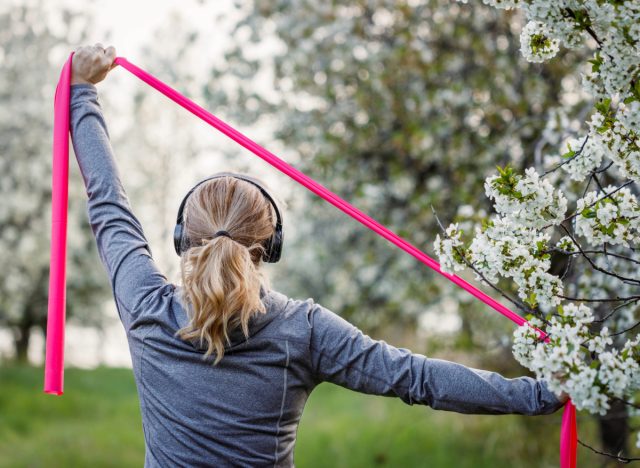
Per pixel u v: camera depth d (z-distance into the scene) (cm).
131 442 988
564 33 177
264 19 633
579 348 161
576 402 154
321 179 602
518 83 498
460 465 720
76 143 186
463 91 531
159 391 164
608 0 167
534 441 670
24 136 1215
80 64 192
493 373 165
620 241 186
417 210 556
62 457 912
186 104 194
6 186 1196
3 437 991
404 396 163
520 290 184
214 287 156
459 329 608
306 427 1004
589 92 191
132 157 1524
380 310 709
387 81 560
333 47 594
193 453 160
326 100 589
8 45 1255
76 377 1345
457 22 542
